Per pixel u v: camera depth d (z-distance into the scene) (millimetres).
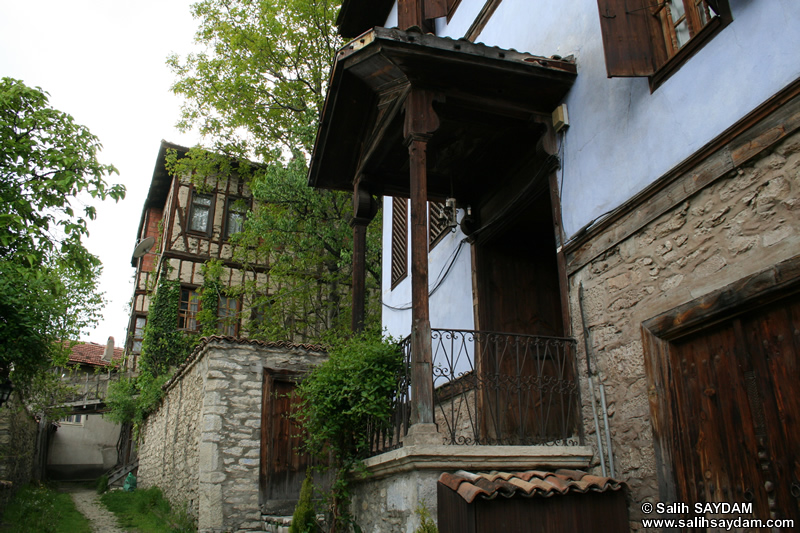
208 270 18391
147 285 22062
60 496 13133
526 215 6277
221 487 8117
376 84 5387
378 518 4809
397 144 6004
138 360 19844
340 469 5375
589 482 3951
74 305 12133
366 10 10359
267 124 17281
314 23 16516
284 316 16609
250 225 15289
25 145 7098
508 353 6227
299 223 15148
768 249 3311
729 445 3465
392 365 5145
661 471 3844
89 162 7395
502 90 5273
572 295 4918
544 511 3748
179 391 10711
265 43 16203
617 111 4668
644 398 4078
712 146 3719
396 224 9625
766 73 3449
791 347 3170
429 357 4480
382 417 4879
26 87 7234
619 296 4410
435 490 4148
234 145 17656
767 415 3258
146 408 13711
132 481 14398
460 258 7199
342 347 5652
